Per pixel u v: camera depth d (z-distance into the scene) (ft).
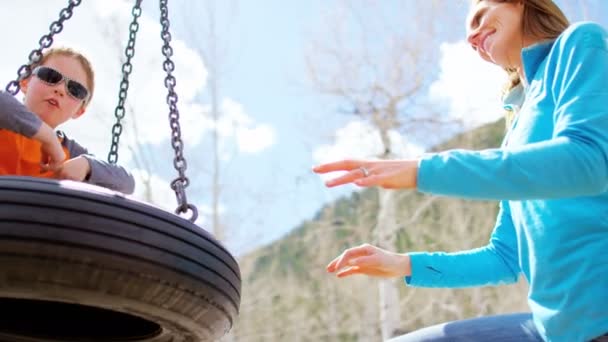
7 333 6.89
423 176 5.04
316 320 51.11
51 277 5.60
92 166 8.51
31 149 8.36
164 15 8.75
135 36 9.41
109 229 5.80
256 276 53.72
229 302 6.72
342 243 49.24
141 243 5.91
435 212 45.24
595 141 5.06
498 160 5.03
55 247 5.57
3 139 8.14
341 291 49.98
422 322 44.65
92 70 9.97
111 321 7.16
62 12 8.15
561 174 4.95
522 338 6.12
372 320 45.29
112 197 6.02
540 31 6.30
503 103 7.05
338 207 47.96
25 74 7.99
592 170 4.97
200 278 6.26
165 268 5.98
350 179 5.04
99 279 5.72
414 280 7.09
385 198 41.39
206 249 6.47
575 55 5.58
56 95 9.34
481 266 7.09
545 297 5.56
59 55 9.53
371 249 7.14
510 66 6.64
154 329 6.79
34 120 7.84
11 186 5.76
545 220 5.49
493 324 6.26
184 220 6.48
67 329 7.07
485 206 46.34
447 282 7.09
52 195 5.76
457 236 44.47
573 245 5.35
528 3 6.31
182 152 8.05
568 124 5.24
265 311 52.47
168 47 8.63
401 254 7.17
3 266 5.52
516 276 7.10
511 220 7.13
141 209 6.11
